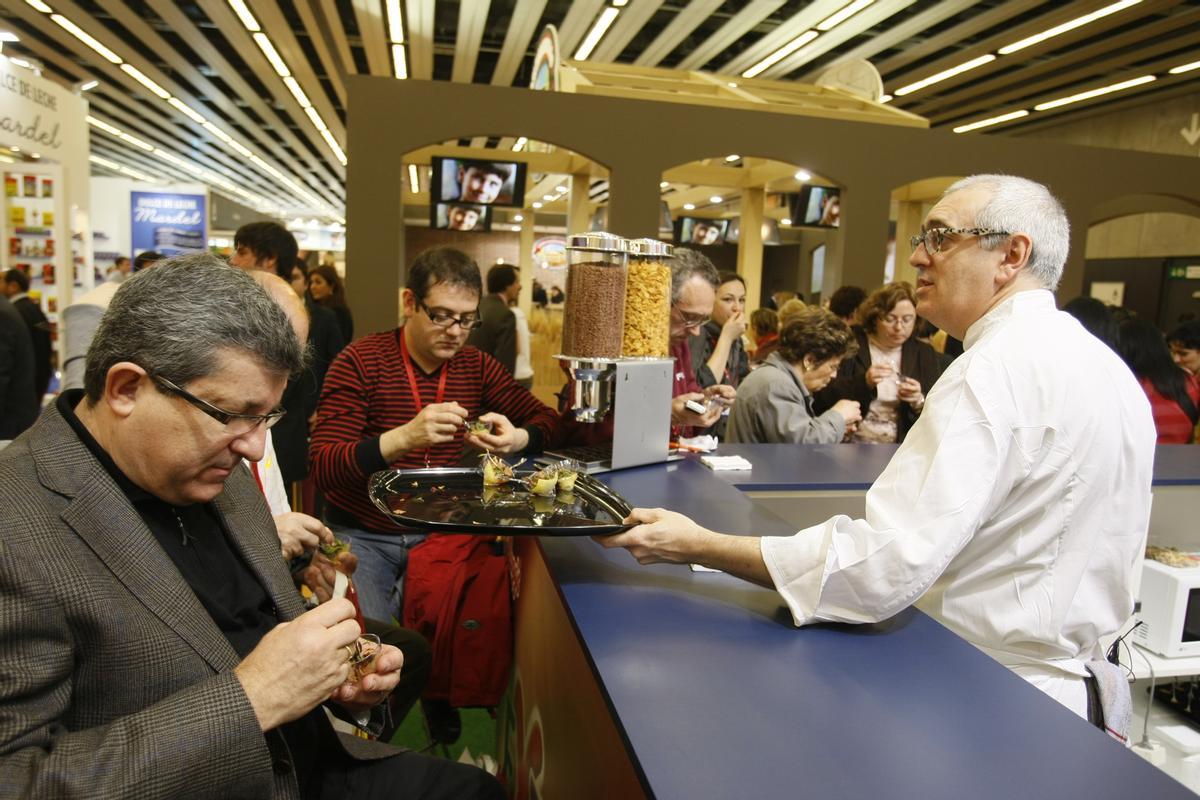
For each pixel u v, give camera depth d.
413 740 2.51
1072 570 1.26
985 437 1.18
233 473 1.39
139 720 0.91
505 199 7.43
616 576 1.37
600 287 1.93
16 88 6.82
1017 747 0.87
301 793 1.30
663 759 0.82
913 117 7.47
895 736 0.88
